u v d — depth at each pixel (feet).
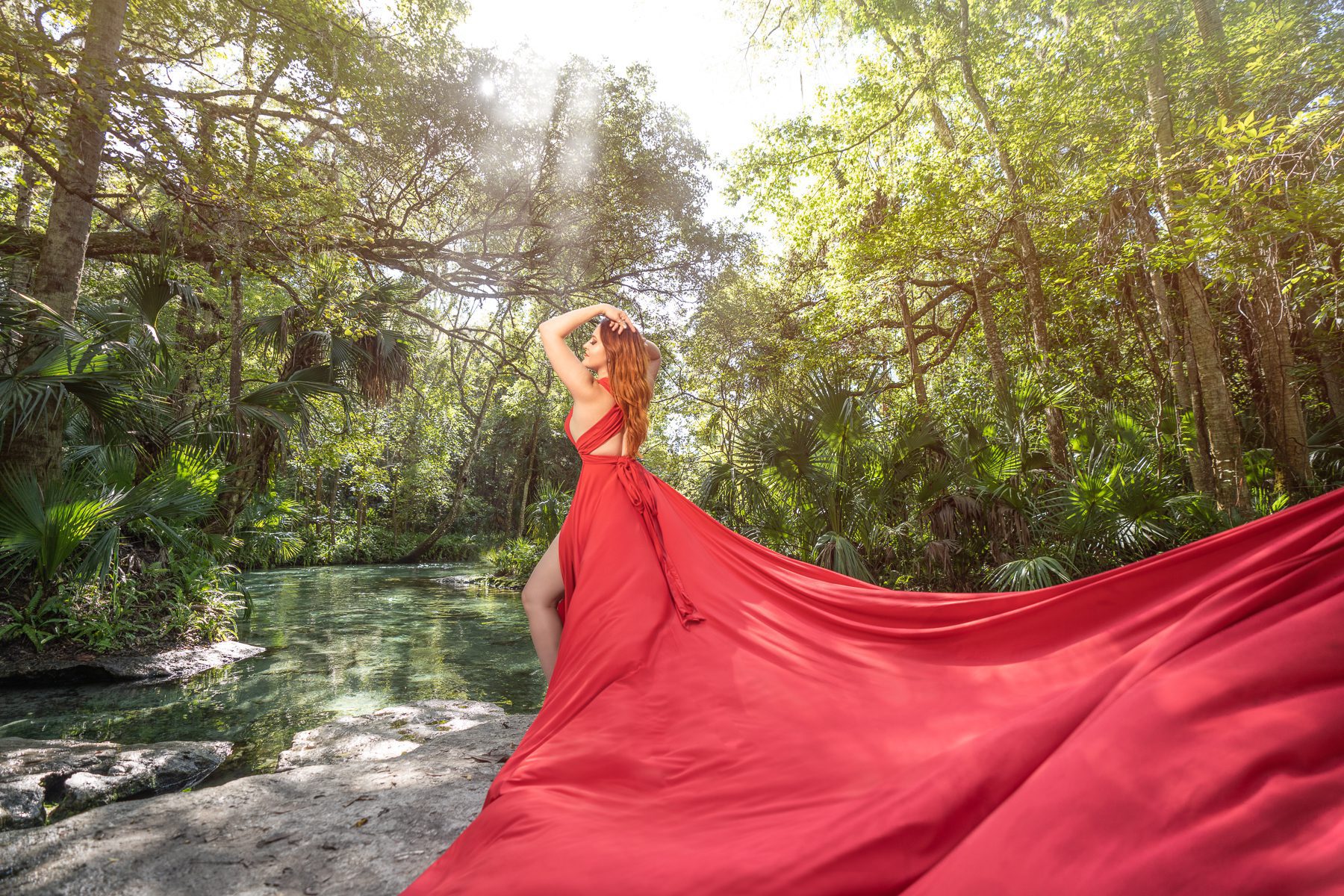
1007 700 5.21
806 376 27.86
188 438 28.63
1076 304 35.63
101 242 32.24
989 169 35.96
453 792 9.00
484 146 33.86
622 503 7.41
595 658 6.39
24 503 20.13
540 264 39.88
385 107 30.09
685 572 7.13
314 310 32.01
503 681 20.90
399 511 100.01
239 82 31.91
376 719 15.19
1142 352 39.04
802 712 5.56
